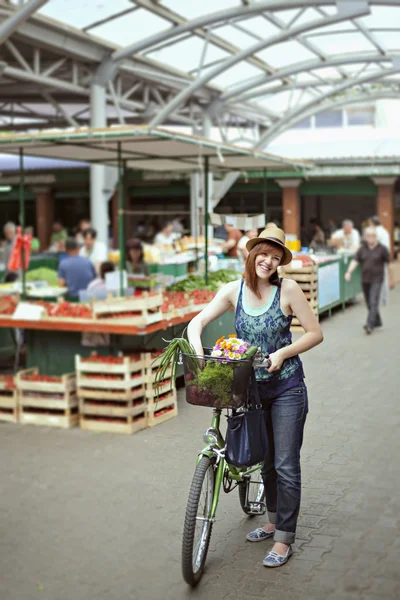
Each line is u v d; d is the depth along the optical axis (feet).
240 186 89.76
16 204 102.53
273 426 14.75
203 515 14.38
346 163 82.84
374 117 130.00
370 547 15.35
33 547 15.62
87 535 16.19
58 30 55.88
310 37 67.77
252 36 64.80
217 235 52.34
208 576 14.20
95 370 24.14
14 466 20.83
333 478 19.56
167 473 20.02
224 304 15.01
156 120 65.57
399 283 81.35
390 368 34.12
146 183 90.99
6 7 49.16
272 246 14.23
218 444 14.49
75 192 92.68
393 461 20.93
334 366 34.71
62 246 63.21
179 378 30.71
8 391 25.99
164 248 56.03
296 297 14.46
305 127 133.49
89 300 30.42
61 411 25.17
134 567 14.65
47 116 94.07
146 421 24.61
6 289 35.12
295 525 14.83
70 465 20.83
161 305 25.66
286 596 13.35
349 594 13.38
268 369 14.08
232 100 86.53
